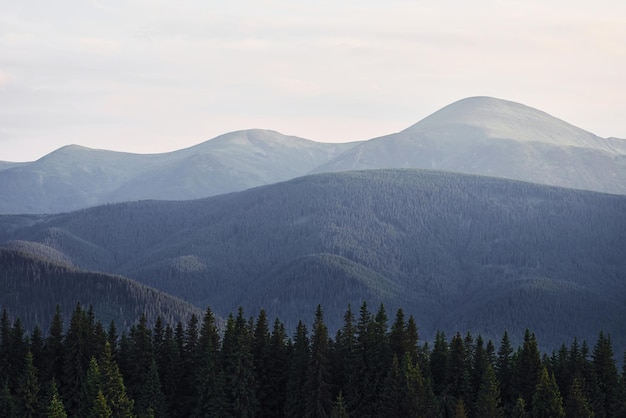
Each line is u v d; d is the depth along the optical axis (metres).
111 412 156.75
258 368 184.75
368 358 174.12
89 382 163.38
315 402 169.75
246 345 178.50
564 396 179.25
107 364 165.00
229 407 174.38
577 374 177.62
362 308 182.12
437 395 177.88
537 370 178.88
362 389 172.50
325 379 172.50
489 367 168.50
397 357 174.88
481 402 164.12
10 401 165.12
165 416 177.62
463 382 176.75
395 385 162.00
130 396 179.75
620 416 174.25
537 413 165.00
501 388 185.75
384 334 181.38
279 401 184.88
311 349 178.38
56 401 153.38
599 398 177.50
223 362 181.75
